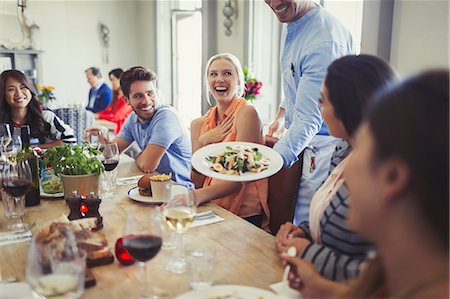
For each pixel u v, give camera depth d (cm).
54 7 769
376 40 269
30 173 156
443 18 237
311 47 198
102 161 188
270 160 167
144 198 171
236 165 158
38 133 289
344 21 354
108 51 828
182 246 125
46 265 88
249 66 476
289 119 232
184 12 698
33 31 754
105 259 116
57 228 110
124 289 103
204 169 161
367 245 100
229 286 100
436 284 56
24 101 280
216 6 527
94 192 169
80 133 501
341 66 109
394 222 58
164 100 770
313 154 210
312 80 192
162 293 101
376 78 102
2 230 143
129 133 279
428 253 57
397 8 262
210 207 165
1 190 171
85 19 800
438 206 54
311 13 207
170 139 243
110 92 663
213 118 226
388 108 59
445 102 55
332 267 100
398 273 61
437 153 53
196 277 106
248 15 470
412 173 54
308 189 208
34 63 746
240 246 127
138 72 253
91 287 104
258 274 110
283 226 133
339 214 106
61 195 178
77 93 815
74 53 801
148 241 103
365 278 69
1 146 213
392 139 56
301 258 106
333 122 113
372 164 60
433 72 59
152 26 778
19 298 104
